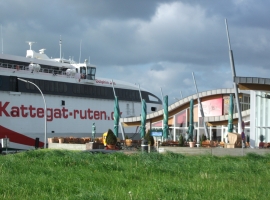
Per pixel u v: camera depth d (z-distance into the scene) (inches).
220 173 1090.1
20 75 2753.4
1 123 2637.8
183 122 2463.1
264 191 837.2
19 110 2733.8
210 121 2309.3
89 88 3198.8
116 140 2034.9
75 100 3093.0
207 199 746.8
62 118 2994.6
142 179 963.3
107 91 3336.6
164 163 1165.1
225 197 760.3
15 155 1333.7
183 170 1105.4
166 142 2087.8
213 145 2059.5
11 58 2787.9
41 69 2950.3
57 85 2977.4
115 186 858.1
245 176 1036.5
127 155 1296.8
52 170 1035.9
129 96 3501.5
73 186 847.1
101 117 3275.1
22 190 796.6
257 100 1964.8
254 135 1967.3
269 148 1814.7
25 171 1028.5
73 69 3110.2
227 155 1530.5
